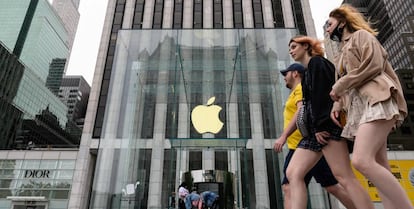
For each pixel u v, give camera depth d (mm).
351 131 1524
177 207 5477
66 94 95312
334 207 6996
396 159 12375
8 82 44125
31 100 49438
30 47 68812
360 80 1439
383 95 1350
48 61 76812
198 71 6340
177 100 6133
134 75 6281
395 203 1218
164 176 5648
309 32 19359
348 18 1759
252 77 6164
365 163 1289
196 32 6715
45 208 16094
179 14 21516
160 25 20891
